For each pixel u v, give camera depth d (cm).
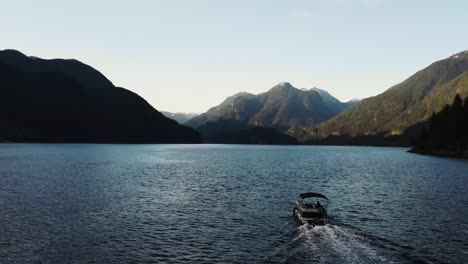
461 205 5847
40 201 5891
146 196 6538
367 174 10656
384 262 3219
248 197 6550
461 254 3481
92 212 5184
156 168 12031
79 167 11744
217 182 8600
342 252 3472
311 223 4478
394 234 4128
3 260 3306
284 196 6681
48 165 12231
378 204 5925
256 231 4288
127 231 4259
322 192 7175
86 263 3275
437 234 4150
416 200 6291
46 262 3281
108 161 14538
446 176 10094
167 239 3969
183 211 5338
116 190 7162
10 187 7300
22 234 4069
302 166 13562
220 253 3538
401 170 11900
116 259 3378
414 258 3344
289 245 3700
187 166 13000
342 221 4750
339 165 14100
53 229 4288
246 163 14838
